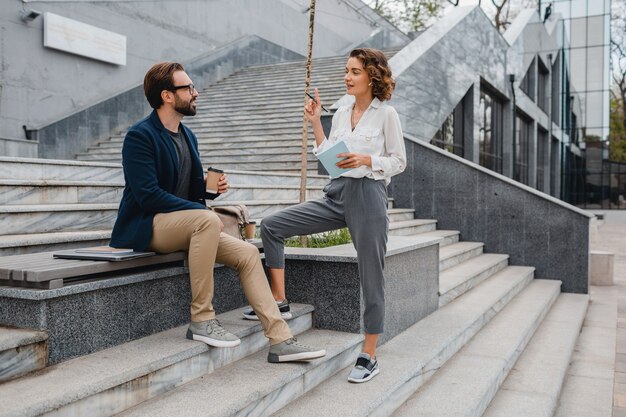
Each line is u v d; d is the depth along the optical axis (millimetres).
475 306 5617
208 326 3023
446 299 5695
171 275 3234
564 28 33250
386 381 3443
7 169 4711
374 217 3402
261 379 2941
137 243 3104
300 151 9188
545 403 3979
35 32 10133
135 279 2996
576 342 5879
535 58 25422
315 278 4109
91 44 11211
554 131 33156
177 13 13945
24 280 2562
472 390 3799
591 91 33188
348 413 2955
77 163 5336
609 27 32594
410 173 9211
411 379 3697
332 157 3301
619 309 7359
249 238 3908
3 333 2514
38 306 2555
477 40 16203
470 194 8750
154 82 3203
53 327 2600
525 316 5855
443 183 8961
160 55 13359
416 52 12047
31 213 4008
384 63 3420
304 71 14172
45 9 10305
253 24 17172
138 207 3168
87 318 2766
